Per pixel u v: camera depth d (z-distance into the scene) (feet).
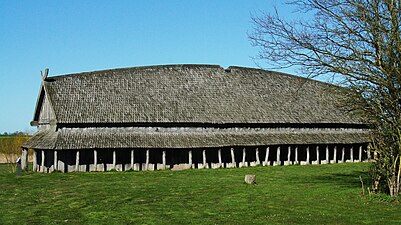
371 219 73.56
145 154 172.96
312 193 102.22
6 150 235.81
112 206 89.97
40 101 183.73
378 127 88.84
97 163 167.63
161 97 186.19
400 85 82.02
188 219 76.89
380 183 94.68
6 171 175.52
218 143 179.52
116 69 194.49
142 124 174.91
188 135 179.83
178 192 107.86
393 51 82.53
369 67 86.22
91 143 163.94
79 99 175.42
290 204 88.99
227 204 90.58
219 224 72.64
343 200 91.50
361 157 214.28
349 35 87.56
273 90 210.59
